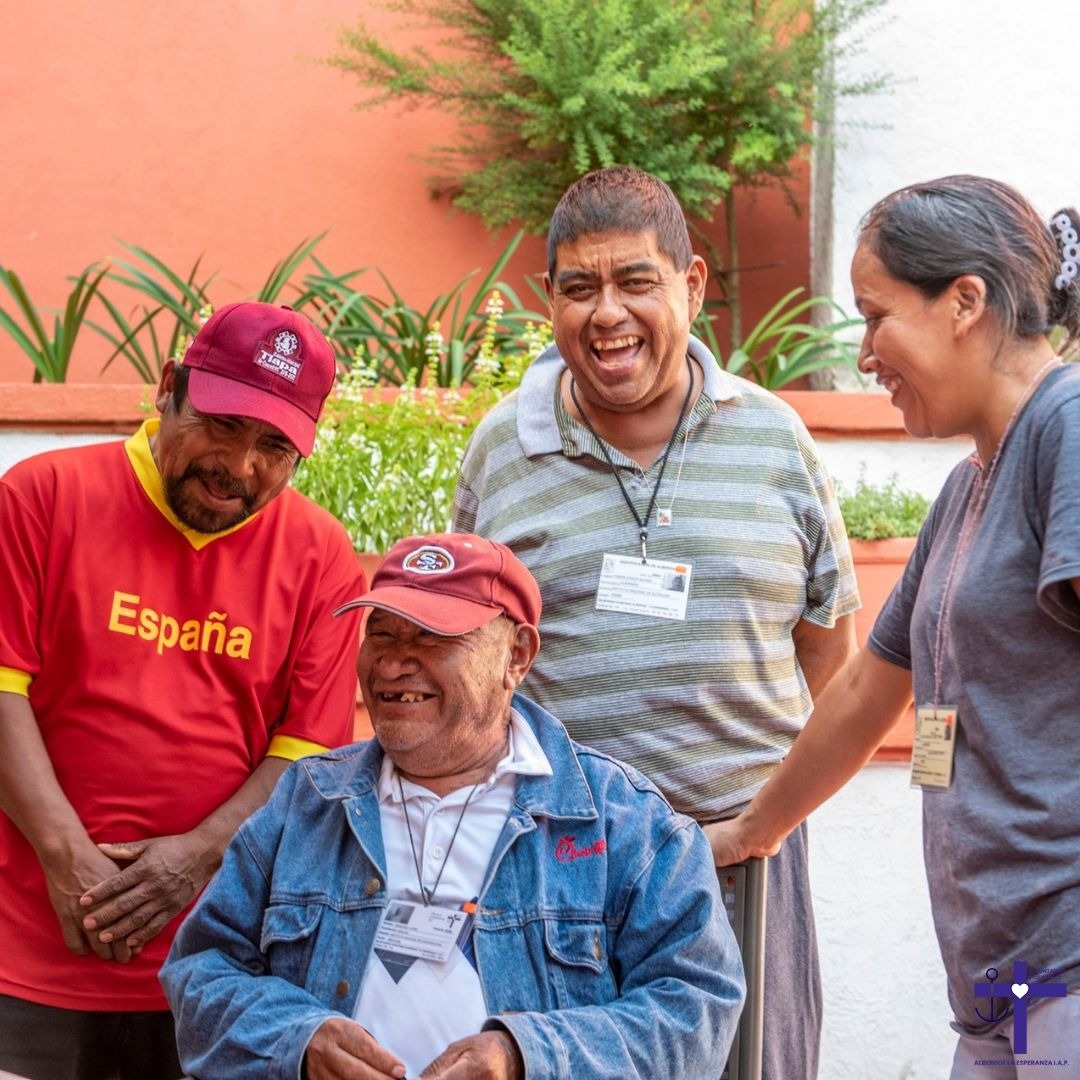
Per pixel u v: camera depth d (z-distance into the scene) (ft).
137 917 8.50
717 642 8.91
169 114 20.25
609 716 8.92
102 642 8.70
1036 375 7.02
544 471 9.41
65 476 8.81
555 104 18.70
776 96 18.72
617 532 9.11
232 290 20.33
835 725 8.43
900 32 18.04
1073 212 7.14
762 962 8.73
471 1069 6.58
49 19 20.10
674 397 9.28
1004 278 6.96
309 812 7.66
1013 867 6.83
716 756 8.96
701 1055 7.11
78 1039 8.66
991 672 6.92
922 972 12.90
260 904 7.61
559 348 9.14
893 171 18.08
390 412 13.46
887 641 8.23
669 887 7.36
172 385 8.87
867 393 15.06
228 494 8.63
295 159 20.42
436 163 20.30
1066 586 6.54
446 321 20.30
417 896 7.36
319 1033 6.85
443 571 7.55
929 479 15.19
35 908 8.65
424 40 20.34
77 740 8.71
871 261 7.22
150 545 8.84
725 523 9.05
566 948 7.22
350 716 9.38
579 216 8.82
